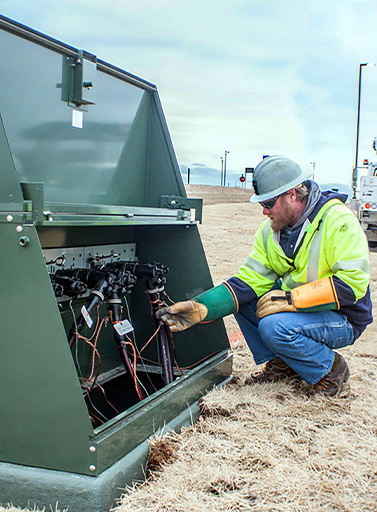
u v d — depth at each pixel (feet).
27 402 6.03
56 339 5.87
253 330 9.80
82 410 5.83
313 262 8.82
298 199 8.68
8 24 6.73
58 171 7.92
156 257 10.19
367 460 7.13
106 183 9.12
